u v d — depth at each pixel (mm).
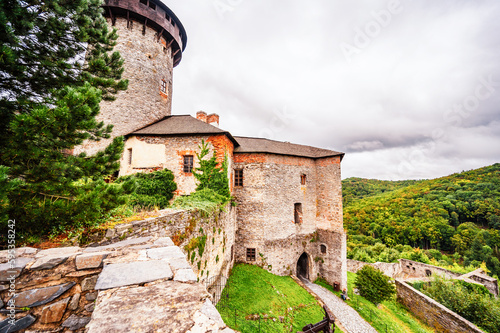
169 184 12250
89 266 2936
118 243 3820
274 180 16531
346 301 15227
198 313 1744
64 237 4078
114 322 1579
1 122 4930
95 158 4797
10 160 3910
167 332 1497
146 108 15812
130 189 4797
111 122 14461
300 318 10758
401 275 28750
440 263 37969
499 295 19016
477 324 13414
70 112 3844
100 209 4461
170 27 17312
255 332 8008
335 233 18000
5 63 4500
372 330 12039
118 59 8102
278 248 16234
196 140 12727
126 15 15297
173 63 20875
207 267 8531
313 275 18219
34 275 2645
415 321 14609
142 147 13156
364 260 34250
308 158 19250
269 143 19406
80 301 2824
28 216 3762
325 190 18969
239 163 16312
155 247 3561
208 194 10492
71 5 5898
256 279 13000
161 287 2176
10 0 4820
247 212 15898
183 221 6719
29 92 6055
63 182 4230
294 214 17984
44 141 4391
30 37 5688
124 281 2252
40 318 2582
